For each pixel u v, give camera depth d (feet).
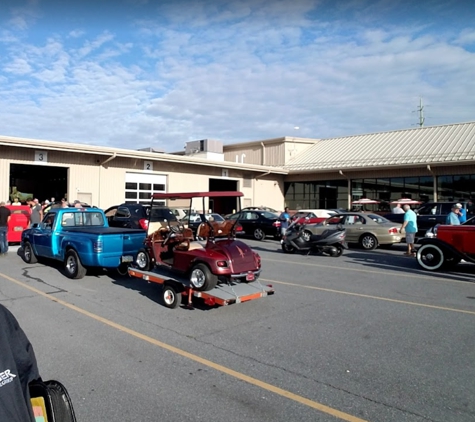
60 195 93.50
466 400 12.72
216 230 24.13
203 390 13.41
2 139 59.67
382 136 106.22
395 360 15.87
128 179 77.00
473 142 83.51
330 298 25.99
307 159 107.65
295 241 48.34
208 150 116.26
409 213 46.78
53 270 35.68
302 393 13.19
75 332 19.27
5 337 6.95
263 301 25.21
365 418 11.67
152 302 25.04
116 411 12.05
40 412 7.55
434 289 28.76
